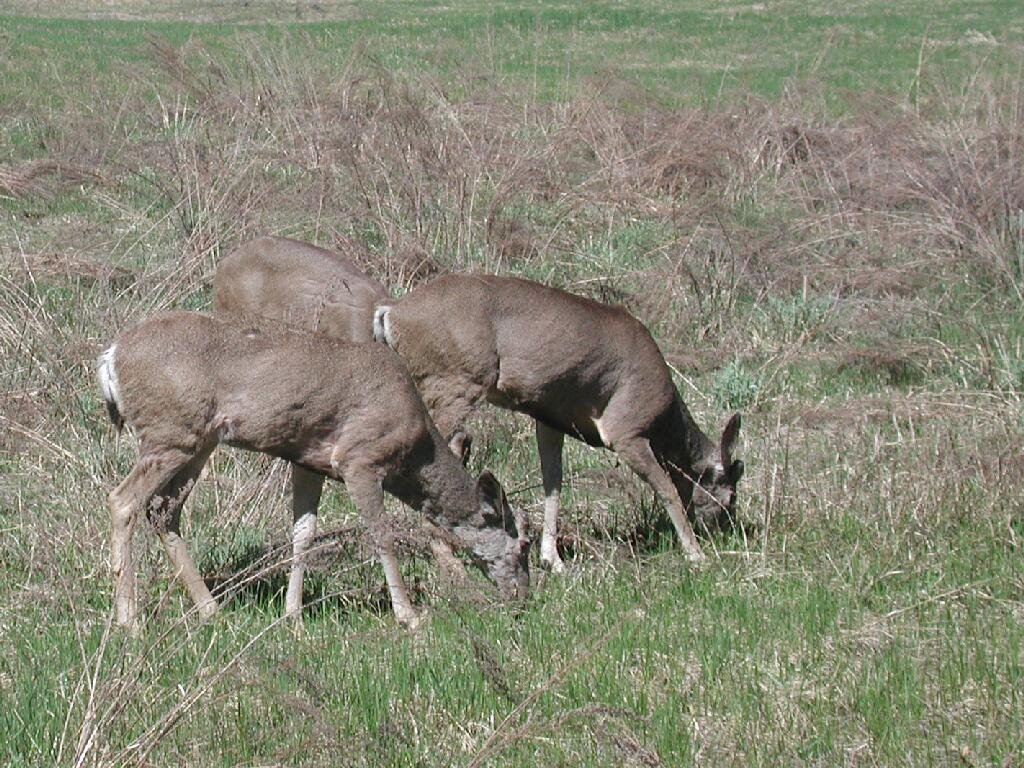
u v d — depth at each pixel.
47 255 18.12
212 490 12.97
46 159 23.73
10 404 14.18
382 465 11.26
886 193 22.88
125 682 8.82
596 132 25.14
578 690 9.72
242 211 18.20
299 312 14.14
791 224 22.09
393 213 19.27
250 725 9.02
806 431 15.35
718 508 13.44
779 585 11.80
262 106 22.86
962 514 12.89
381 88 24.28
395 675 9.88
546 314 12.96
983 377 16.95
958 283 20.66
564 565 12.86
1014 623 11.01
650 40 45.62
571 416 13.23
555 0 58.06
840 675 10.10
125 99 25.91
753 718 9.50
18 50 36.53
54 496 12.69
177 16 48.88
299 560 10.83
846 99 29.44
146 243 19.05
